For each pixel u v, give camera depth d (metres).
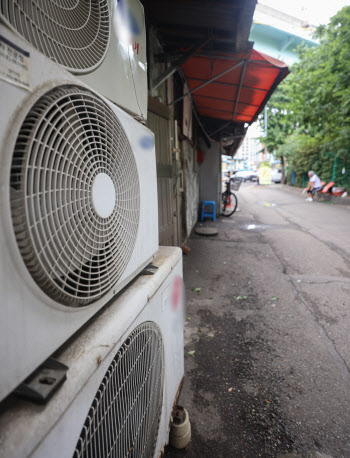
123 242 0.93
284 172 27.20
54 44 0.68
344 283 3.95
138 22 1.26
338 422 1.78
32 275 0.54
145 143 1.17
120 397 0.85
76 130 0.63
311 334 2.72
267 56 3.97
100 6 0.90
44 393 0.53
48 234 0.56
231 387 2.07
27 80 0.52
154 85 3.39
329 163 15.29
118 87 1.05
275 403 1.93
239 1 2.82
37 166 0.53
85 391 0.65
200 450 1.61
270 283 3.97
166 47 3.97
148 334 1.08
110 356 0.77
